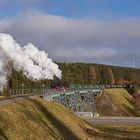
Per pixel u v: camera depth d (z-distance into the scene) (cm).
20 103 6550
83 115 14088
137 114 19950
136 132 8788
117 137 8075
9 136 4462
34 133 5225
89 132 7888
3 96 8606
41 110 7050
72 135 6806
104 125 9875
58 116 7475
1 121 4772
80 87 19762
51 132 6006
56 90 14300
